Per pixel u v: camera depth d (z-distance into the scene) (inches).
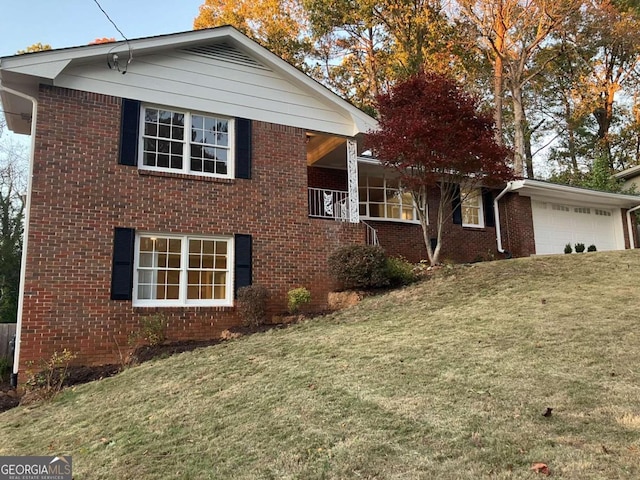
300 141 489.4
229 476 159.2
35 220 362.6
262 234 454.6
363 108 959.0
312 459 163.2
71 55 385.4
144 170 408.5
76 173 382.0
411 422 181.6
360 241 506.3
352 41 979.9
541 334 276.4
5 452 208.4
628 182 988.6
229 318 425.4
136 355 361.7
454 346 272.5
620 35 1023.6
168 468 171.2
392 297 425.7
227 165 455.2
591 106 1162.6
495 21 944.9
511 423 171.0
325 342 315.9
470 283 431.5
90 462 186.1
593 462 138.3
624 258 469.4
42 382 323.9
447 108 470.3
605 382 201.2
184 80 440.5
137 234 402.9
